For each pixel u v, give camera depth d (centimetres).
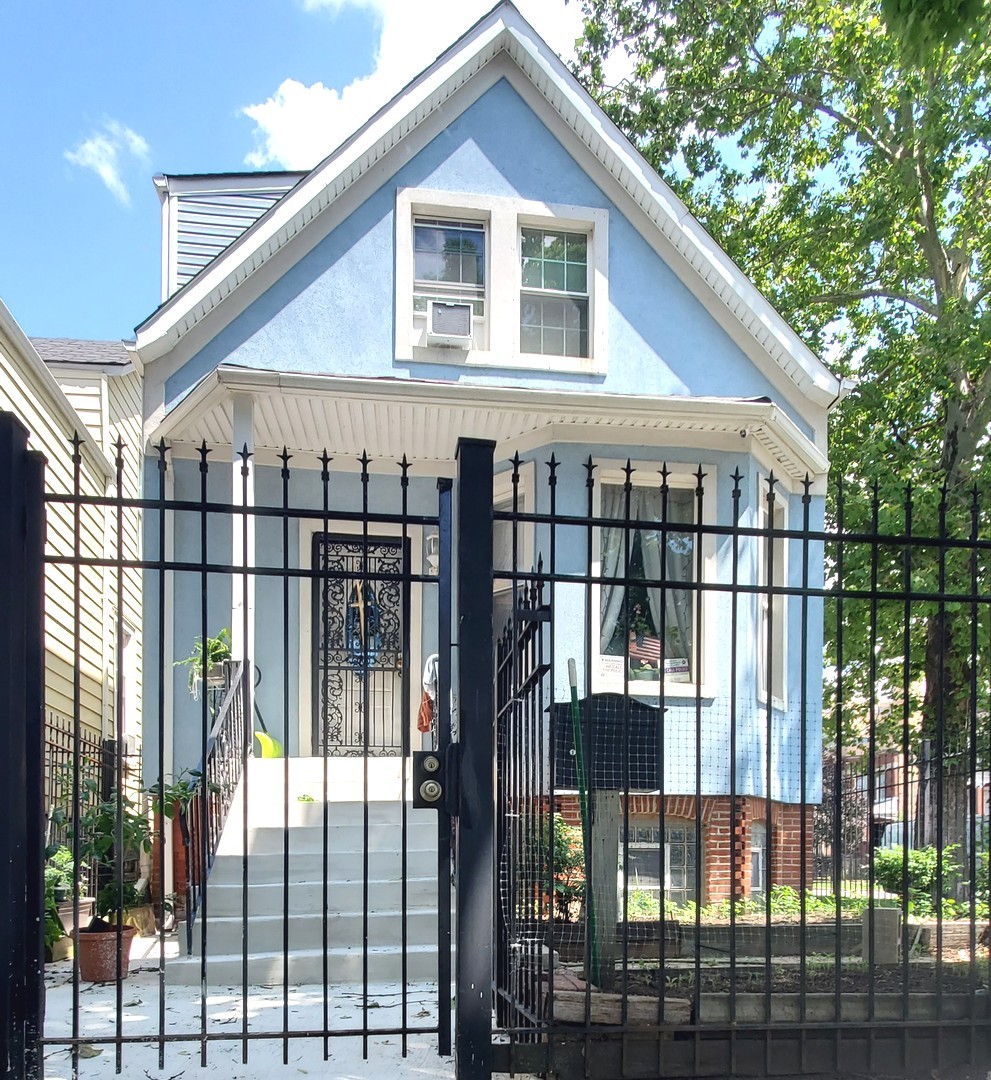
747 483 888
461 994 313
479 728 325
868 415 1598
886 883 707
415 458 959
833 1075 367
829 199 1570
